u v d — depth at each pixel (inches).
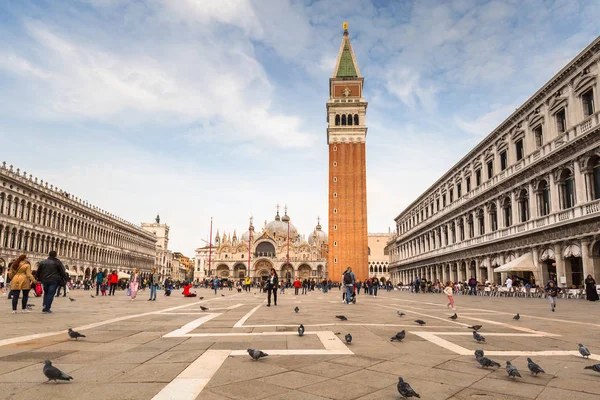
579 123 1594.5
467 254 2632.9
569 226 1599.4
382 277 6289.4
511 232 2070.6
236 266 6628.9
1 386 263.6
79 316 695.7
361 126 4729.3
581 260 1596.9
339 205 4557.1
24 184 2938.0
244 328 544.4
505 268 1838.1
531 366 308.0
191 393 254.1
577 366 345.1
